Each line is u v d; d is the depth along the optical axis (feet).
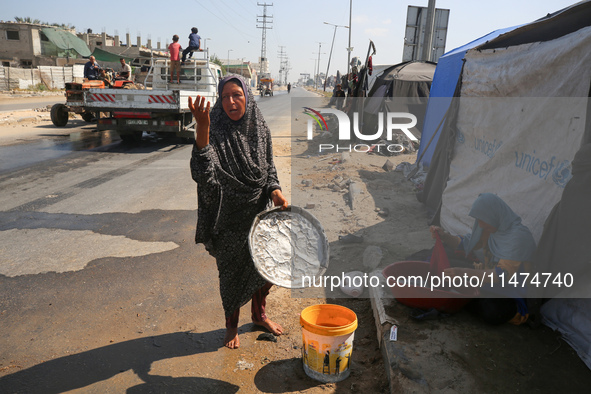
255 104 9.48
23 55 145.18
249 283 9.59
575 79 9.45
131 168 28.25
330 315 9.20
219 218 9.21
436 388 7.72
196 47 43.21
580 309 9.00
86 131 45.78
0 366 8.92
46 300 11.54
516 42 12.62
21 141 37.78
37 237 15.90
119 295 11.91
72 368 8.91
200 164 8.55
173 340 10.00
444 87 21.81
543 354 8.66
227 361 9.30
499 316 9.30
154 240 15.85
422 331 9.31
